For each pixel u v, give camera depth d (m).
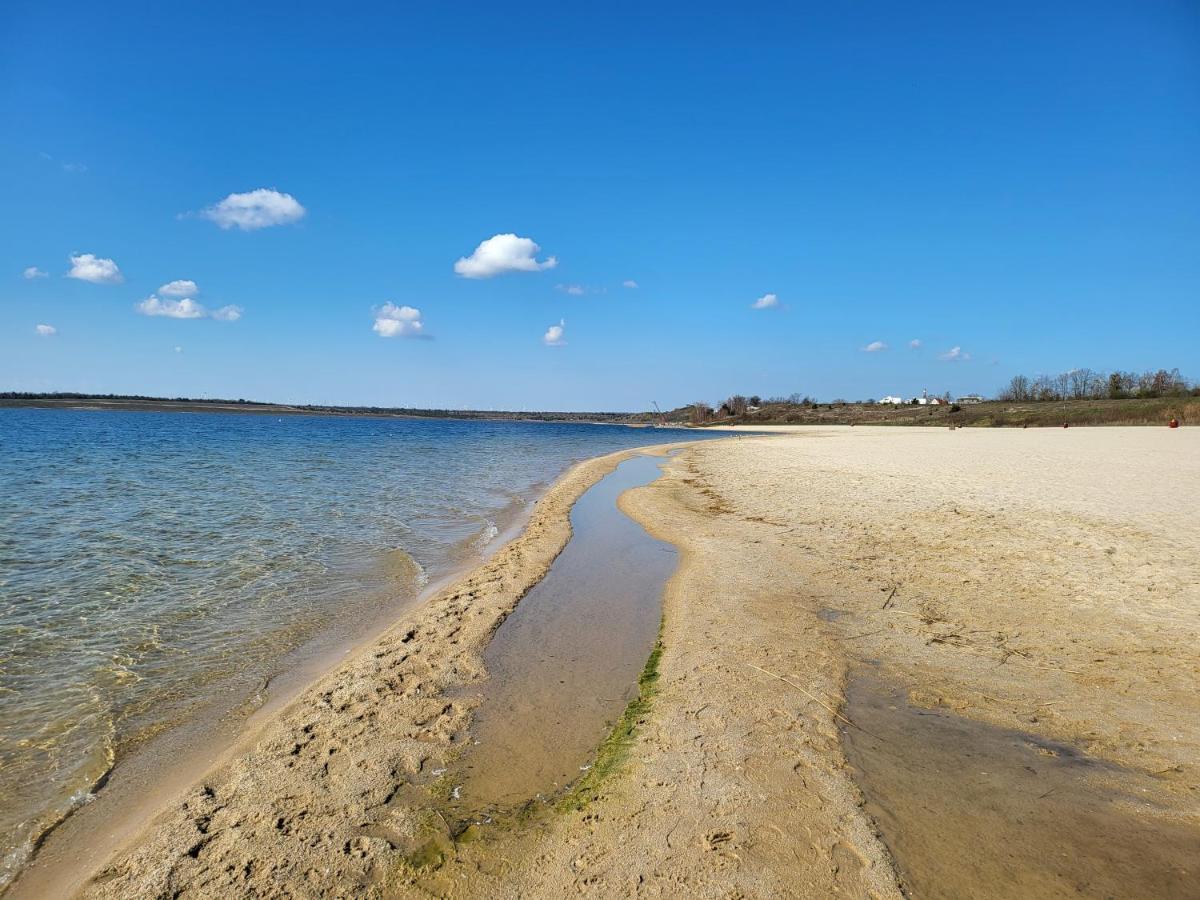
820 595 9.20
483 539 14.95
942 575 9.97
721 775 4.77
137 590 10.28
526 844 4.18
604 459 39.50
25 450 37.22
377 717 6.06
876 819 4.21
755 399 184.25
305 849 4.17
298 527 15.59
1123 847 3.91
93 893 3.85
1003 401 118.81
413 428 118.69
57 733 5.95
